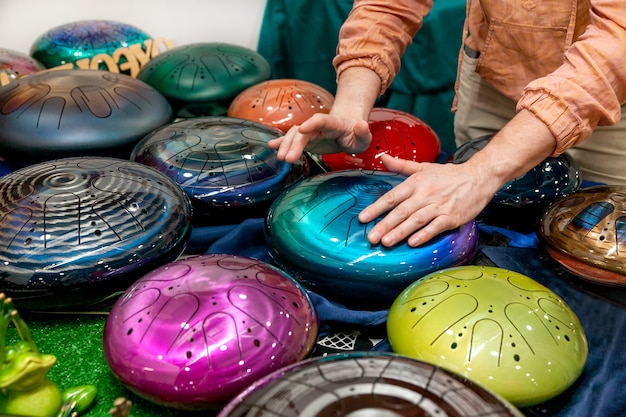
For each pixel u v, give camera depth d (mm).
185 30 1803
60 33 1502
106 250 715
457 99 1098
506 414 468
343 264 726
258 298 626
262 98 1175
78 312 771
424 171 753
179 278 651
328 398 472
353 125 837
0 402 558
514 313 625
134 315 618
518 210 910
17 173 812
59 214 729
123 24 1581
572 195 853
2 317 544
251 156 924
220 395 578
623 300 771
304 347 618
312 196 807
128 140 1009
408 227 725
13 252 701
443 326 616
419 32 1443
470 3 1028
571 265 789
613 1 693
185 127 995
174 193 819
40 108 983
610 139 979
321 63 1672
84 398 618
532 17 892
